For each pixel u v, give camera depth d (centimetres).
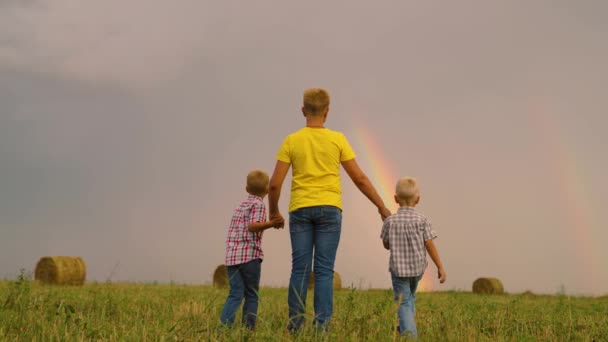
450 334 552
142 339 464
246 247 621
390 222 616
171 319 610
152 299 898
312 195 558
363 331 516
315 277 555
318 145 568
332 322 575
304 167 565
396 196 630
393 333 493
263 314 667
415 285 620
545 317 759
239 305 614
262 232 635
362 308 729
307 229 561
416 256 601
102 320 538
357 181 589
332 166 569
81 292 1016
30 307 622
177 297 989
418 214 615
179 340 470
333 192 564
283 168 576
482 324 663
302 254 557
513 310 826
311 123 586
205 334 496
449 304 943
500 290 2191
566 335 616
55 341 456
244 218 629
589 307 1056
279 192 583
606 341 585
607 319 740
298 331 491
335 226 562
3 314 559
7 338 458
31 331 476
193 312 676
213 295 1055
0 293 771
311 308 778
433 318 706
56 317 538
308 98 585
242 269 620
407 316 581
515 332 614
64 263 1752
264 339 467
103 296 889
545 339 591
